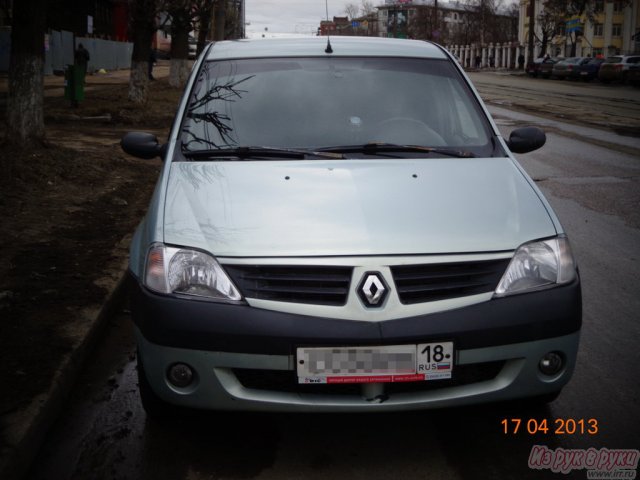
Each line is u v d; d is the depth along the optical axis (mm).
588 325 4480
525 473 2867
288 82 4148
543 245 2961
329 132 3855
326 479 2834
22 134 9375
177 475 2871
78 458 3002
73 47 35625
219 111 3965
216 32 29625
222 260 2830
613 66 39812
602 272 5602
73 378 3674
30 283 4840
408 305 2746
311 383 2725
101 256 5559
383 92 4117
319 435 3174
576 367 3854
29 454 2922
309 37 4723
